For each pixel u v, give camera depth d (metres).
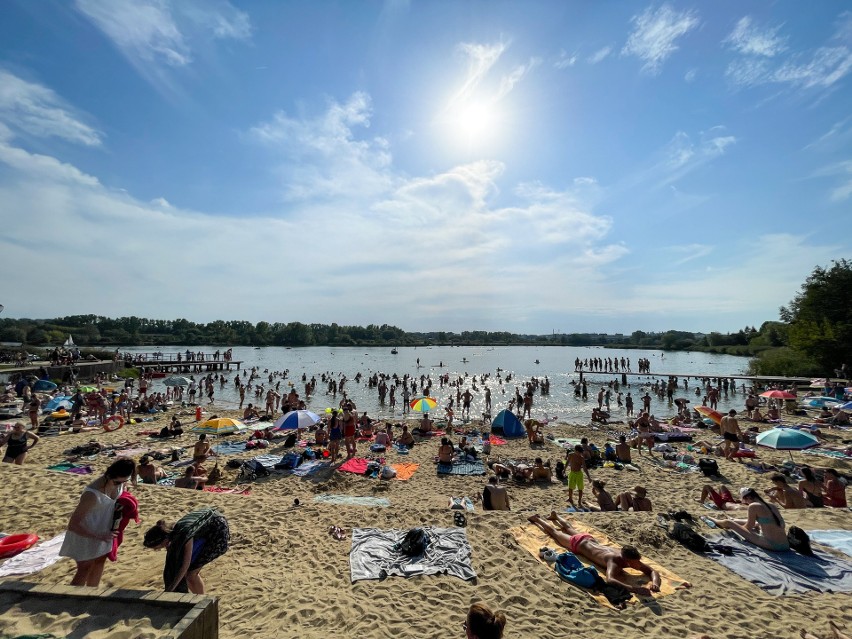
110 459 14.23
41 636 3.02
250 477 13.17
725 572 6.15
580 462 11.25
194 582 4.43
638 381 50.91
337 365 72.12
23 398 23.27
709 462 13.91
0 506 8.02
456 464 14.90
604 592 5.61
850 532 7.52
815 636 4.73
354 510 8.58
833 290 40.34
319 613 5.11
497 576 5.96
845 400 24.11
